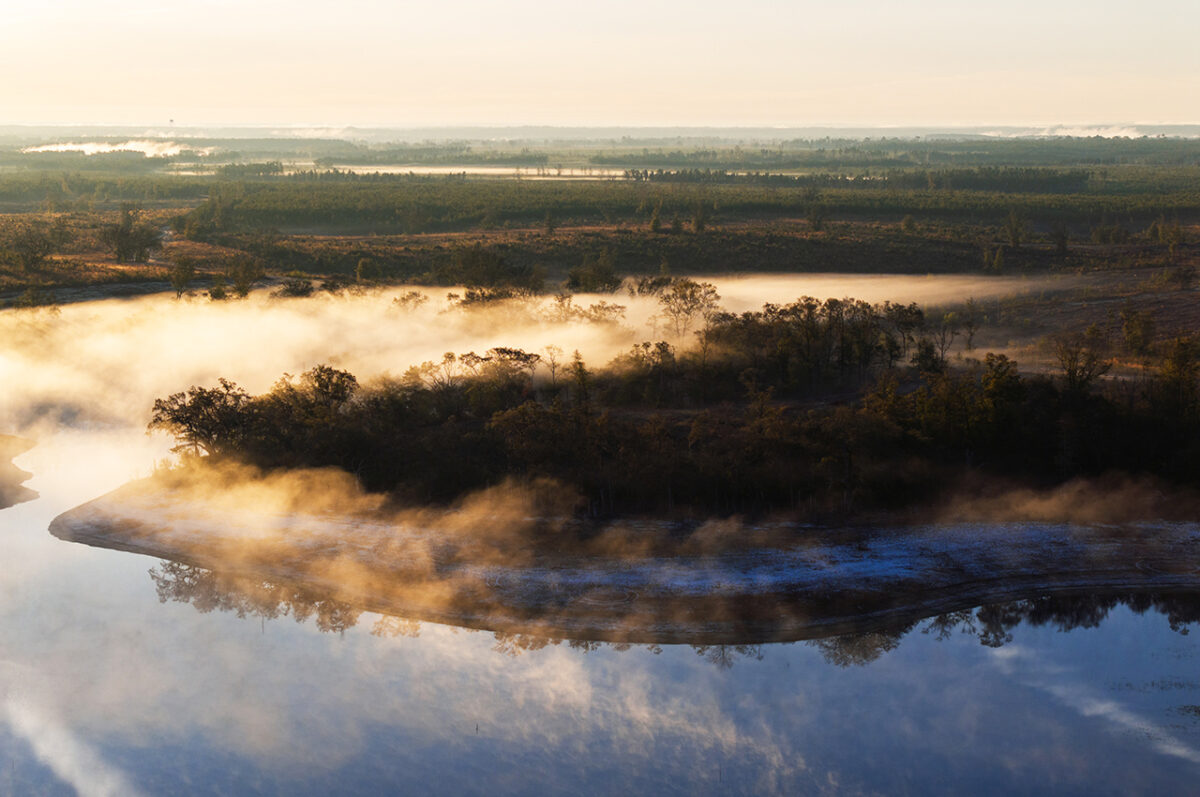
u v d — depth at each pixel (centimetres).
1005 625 7125
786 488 8719
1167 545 8169
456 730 5859
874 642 6888
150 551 8250
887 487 8781
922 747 5706
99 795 5262
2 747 5631
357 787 5359
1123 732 5841
